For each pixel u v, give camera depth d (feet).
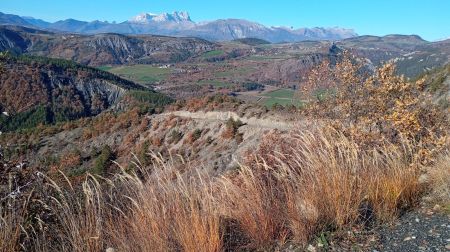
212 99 199.00
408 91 24.57
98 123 212.23
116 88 463.83
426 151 19.03
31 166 14.53
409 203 14.48
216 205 12.64
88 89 446.60
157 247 10.84
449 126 22.40
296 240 11.75
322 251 11.04
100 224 11.62
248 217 12.21
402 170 15.96
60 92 414.41
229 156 131.13
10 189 12.45
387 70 25.30
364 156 17.03
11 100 348.18
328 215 12.58
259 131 148.87
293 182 14.34
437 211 13.44
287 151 17.76
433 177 16.55
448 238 11.22
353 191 13.20
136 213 11.82
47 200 12.82
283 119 150.20
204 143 163.94
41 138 207.62
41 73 417.49
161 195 12.34
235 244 11.82
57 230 11.80
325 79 27.96
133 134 194.59
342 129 22.90
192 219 11.24
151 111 213.25
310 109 27.20
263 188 13.56
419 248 10.82
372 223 12.72
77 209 12.39
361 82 26.61
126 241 11.21
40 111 345.10
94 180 12.66
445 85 58.80
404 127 21.66
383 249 10.95
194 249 10.62
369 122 23.24
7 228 11.00
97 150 189.57
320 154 14.71
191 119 189.57
